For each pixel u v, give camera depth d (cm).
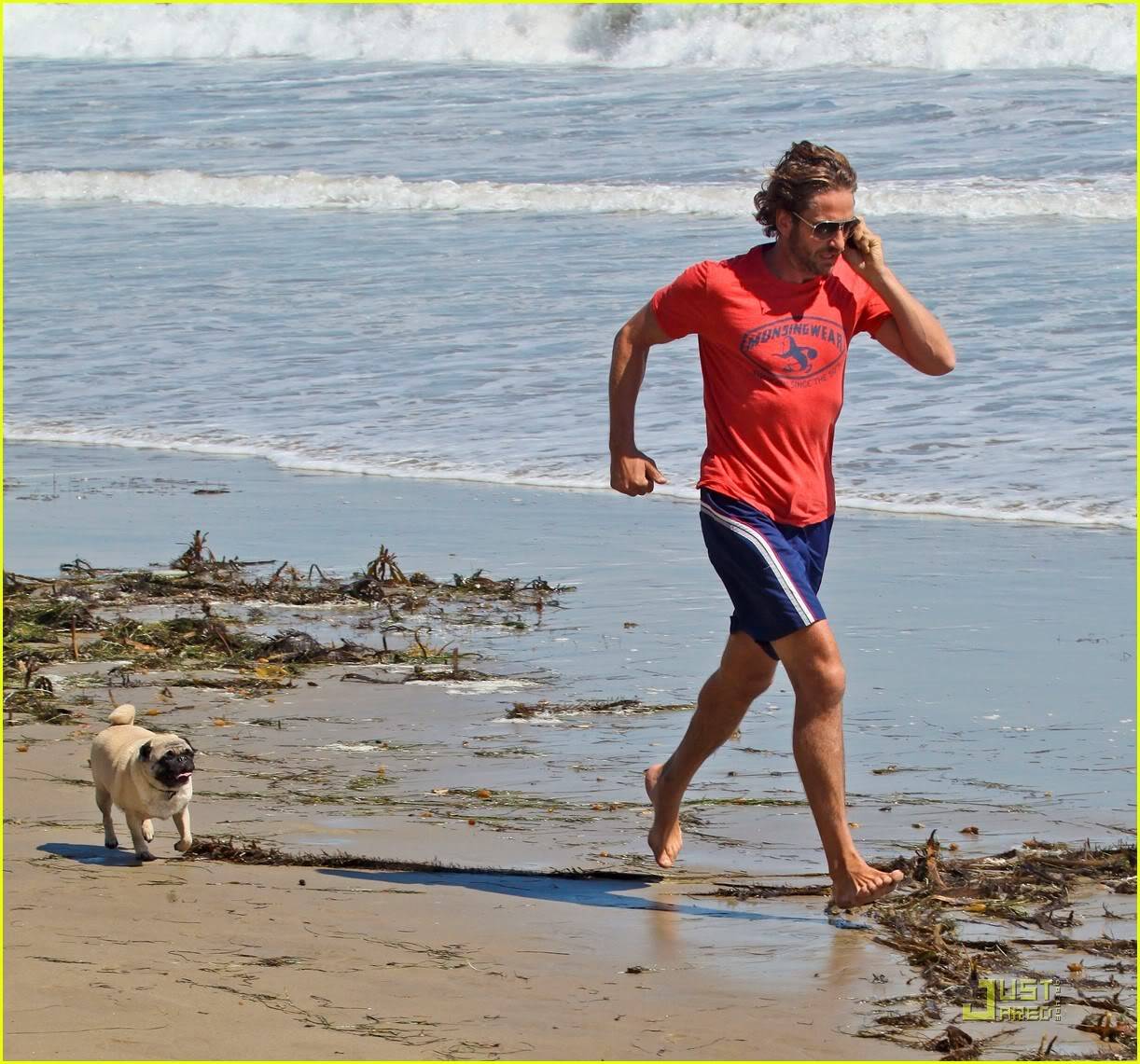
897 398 2870
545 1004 836
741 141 5438
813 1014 831
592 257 4162
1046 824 1166
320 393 3186
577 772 1319
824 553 1041
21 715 1500
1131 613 1788
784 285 1004
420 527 2317
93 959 891
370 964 892
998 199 4394
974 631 1733
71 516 2444
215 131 6662
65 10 8881
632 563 2091
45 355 3609
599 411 2939
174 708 1535
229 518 2400
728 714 1059
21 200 5866
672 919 985
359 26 7988
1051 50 6134
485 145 5819
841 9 6612
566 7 7256
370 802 1245
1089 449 2530
